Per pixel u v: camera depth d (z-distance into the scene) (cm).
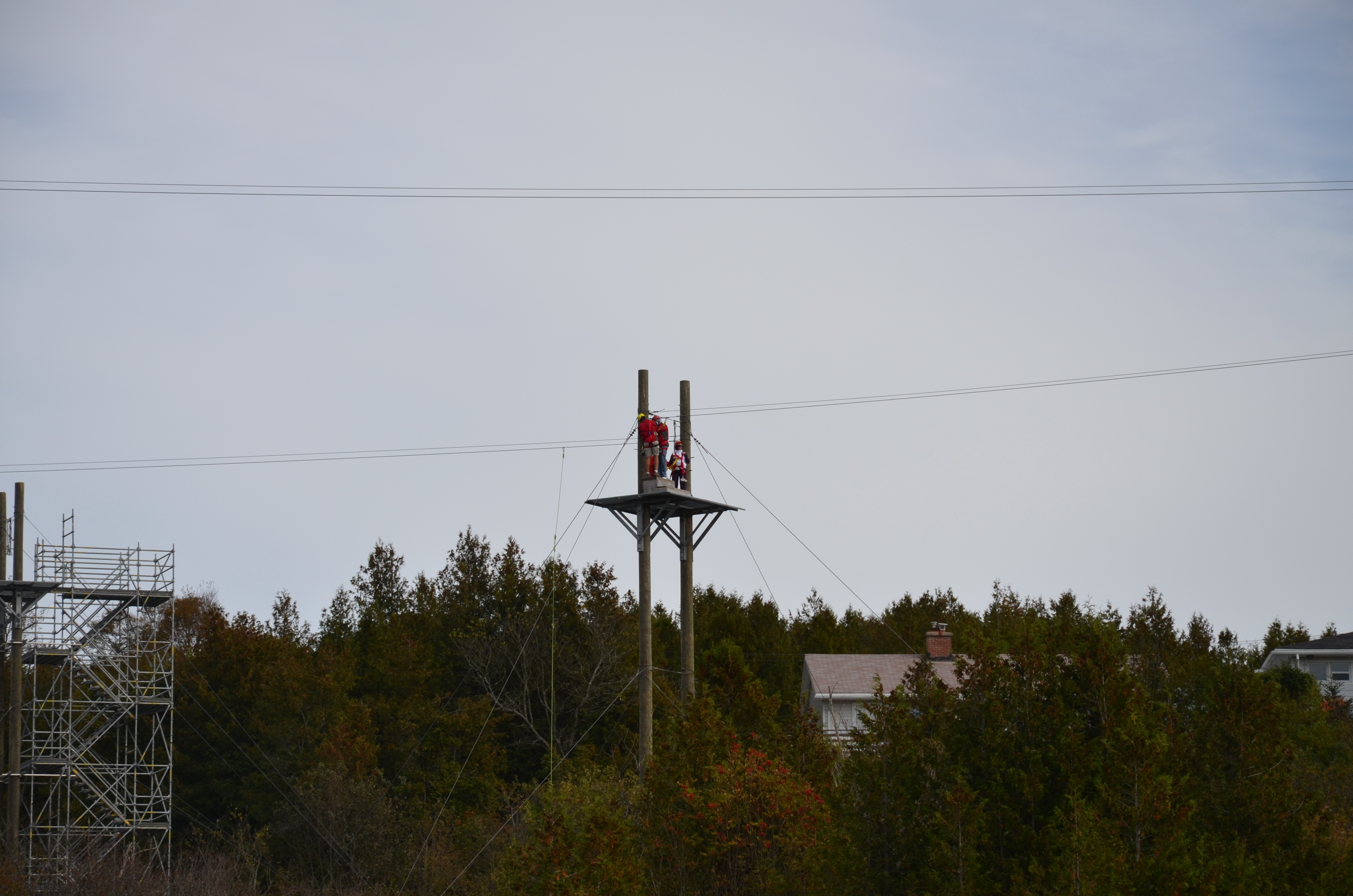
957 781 3878
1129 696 3847
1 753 8312
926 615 13262
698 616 12538
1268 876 3697
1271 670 5916
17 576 8344
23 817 9119
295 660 10156
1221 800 3897
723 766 4647
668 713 5916
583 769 7681
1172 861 3469
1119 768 3700
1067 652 4000
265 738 9619
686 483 5688
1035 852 3722
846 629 13725
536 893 4134
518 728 10156
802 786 4675
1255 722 3969
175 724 9762
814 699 8794
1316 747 6462
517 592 10538
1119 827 3609
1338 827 4697
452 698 10425
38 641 8319
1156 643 7631
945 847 3781
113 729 9631
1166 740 3772
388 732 9756
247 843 8688
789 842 4469
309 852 8581
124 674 8700
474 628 10469
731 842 4500
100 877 7038
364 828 8375
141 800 9281
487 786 9300
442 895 7512
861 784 4091
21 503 8431
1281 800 3859
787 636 12638
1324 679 10262
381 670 10200
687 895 4503
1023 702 3928
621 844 4281
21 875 6956
